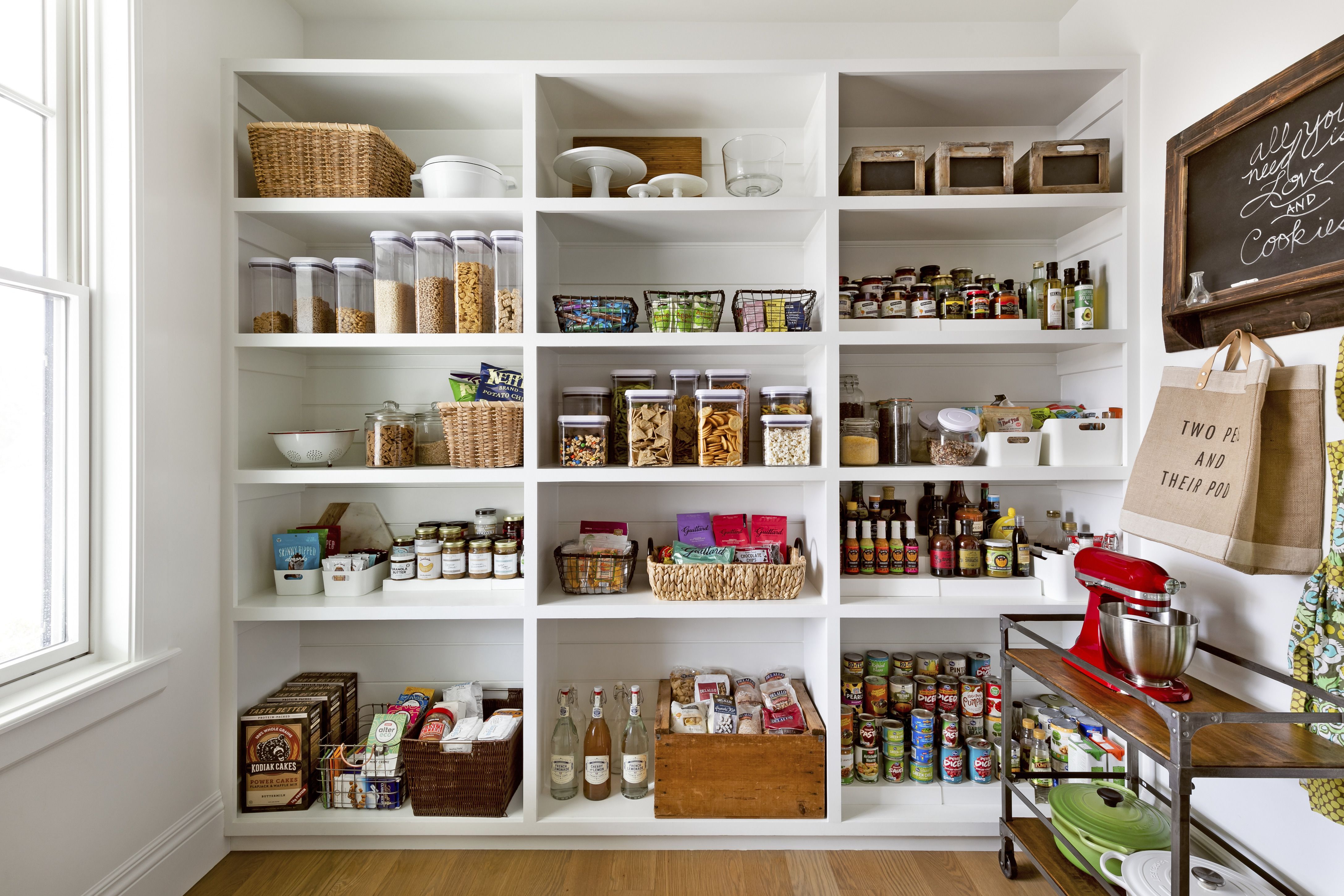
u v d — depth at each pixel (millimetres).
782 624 2133
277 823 1722
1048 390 2096
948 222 1891
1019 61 1730
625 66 1741
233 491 1742
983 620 2105
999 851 1744
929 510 1992
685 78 1775
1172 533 1361
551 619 1944
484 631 2119
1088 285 1777
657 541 2135
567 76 1759
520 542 1957
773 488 2141
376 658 2113
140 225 1451
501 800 1728
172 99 1553
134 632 1438
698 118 2035
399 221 1853
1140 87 1732
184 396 1597
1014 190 1845
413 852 1742
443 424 1851
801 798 1738
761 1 1999
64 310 1385
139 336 1446
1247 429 1271
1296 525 1240
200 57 1653
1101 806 1463
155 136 1500
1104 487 1857
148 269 1477
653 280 2109
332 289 1886
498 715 1854
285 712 1797
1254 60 1367
